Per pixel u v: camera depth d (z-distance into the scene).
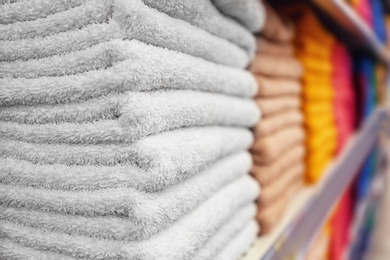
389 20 2.52
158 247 0.39
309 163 1.03
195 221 0.47
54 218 0.42
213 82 0.52
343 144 1.37
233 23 0.57
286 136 0.83
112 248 0.39
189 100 0.46
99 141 0.40
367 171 2.18
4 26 0.43
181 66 0.44
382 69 2.62
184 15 0.46
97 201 0.39
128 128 0.38
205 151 0.48
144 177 0.38
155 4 0.41
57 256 0.42
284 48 0.87
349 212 1.77
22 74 0.42
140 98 0.38
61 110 0.41
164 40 0.42
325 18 1.27
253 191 0.64
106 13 0.39
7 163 0.44
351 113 1.68
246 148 0.67
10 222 0.45
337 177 1.14
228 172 0.56
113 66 0.38
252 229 0.65
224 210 0.53
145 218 0.38
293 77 0.91
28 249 0.44
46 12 0.42
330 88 1.19
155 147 0.39
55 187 0.42
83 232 0.41
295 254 0.85
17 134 0.44
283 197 0.83
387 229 2.66
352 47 1.80
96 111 0.39
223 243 0.54
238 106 0.60
